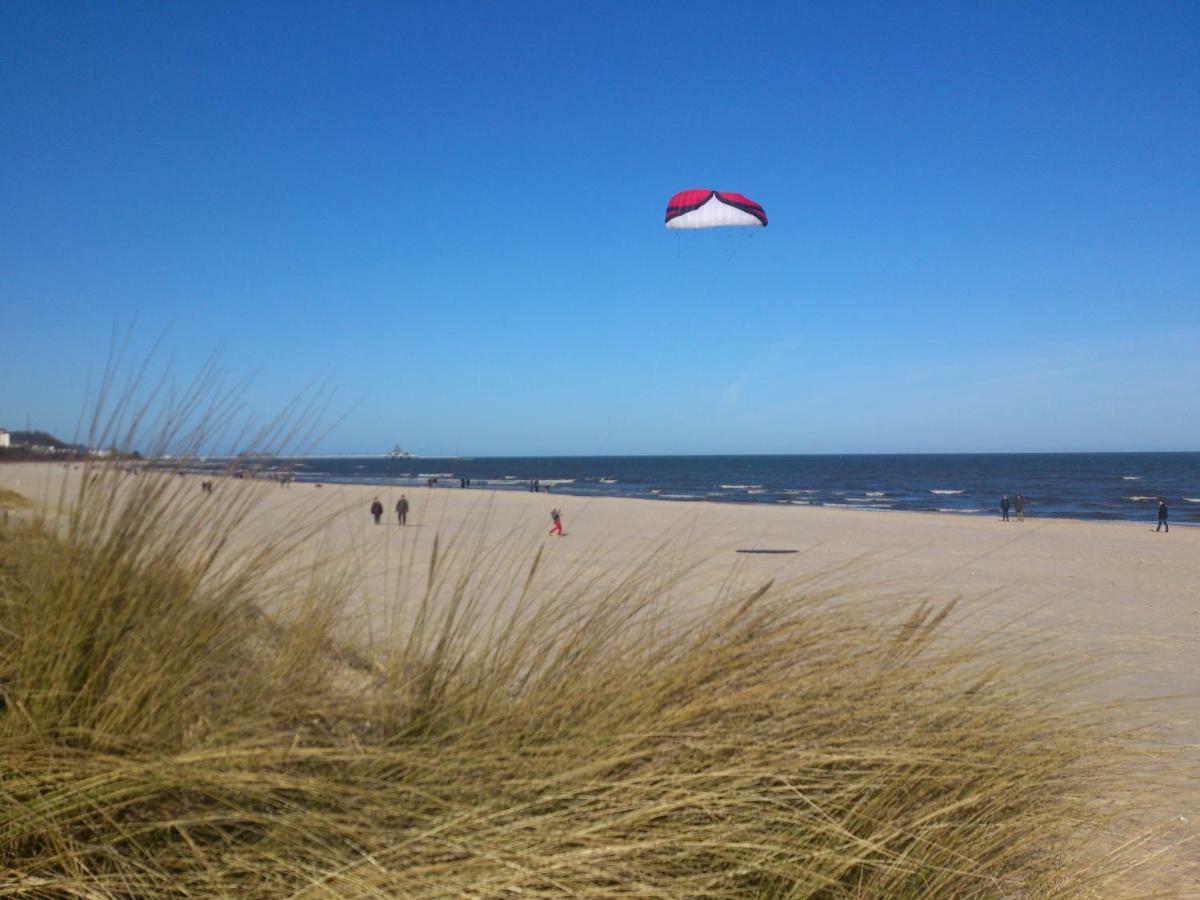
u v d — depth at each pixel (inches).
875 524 1456.7
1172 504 2516.0
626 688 101.3
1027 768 102.0
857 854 87.8
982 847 96.3
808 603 117.3
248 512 103.7
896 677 106.8
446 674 107.0
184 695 89.5
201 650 92.6
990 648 121.7
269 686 94.7
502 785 86.8
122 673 85.7
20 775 76.6
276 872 74.9
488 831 80.7
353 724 98.8
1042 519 1642.5
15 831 73.1
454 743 94.2
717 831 85.6
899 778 95.0
